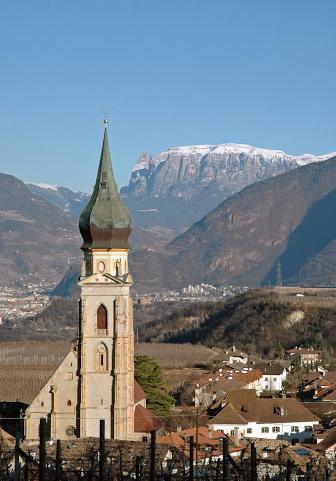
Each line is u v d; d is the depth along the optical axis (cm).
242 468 13750
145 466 15288
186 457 17450
